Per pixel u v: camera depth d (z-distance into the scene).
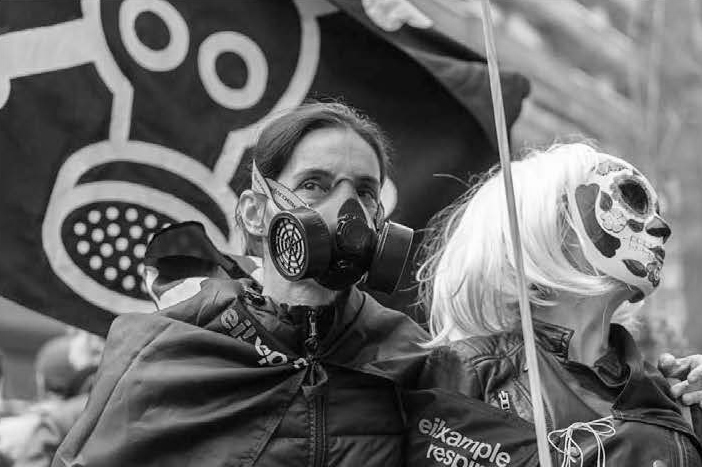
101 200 4.18
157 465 2.94
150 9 4.30
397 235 3.00
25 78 4.09
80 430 2.98
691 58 12.89
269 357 3.04
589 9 13.77
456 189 4.70
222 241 4.32
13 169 4.06
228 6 4.43
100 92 4.19
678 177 12.26
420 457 3.10
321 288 3.09
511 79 4.72
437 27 4.70
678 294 11.50
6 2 4.09
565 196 3.21
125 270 4.18
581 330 3.25
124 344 3.07
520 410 3.12
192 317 3.10
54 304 4.07
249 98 4.44
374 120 4.64
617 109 13.64
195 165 4.31
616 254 3.17
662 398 3.14
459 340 3.29
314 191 3.07
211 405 2.98
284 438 2.99
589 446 3.05
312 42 4.57
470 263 3.27
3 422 5.94
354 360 3.12
